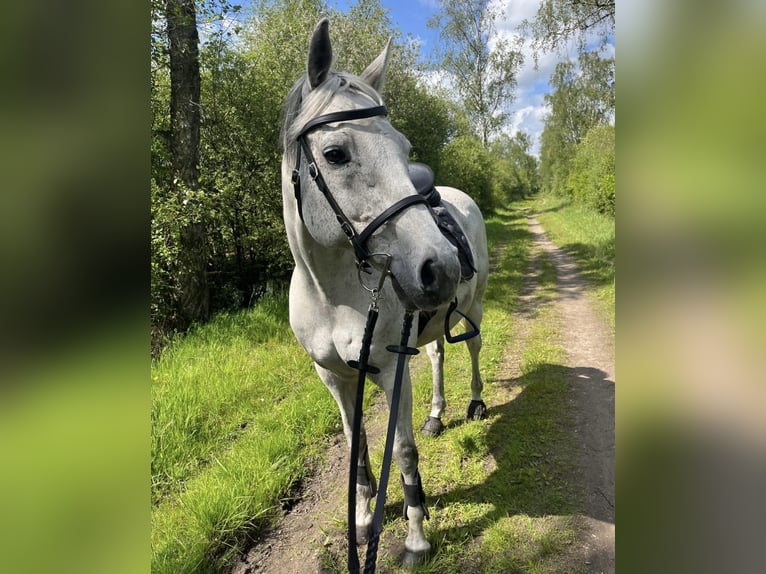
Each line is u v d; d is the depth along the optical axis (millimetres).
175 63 5711
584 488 2545
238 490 2496
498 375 4184
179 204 5320
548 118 37188
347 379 2098
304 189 1549
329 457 3014
